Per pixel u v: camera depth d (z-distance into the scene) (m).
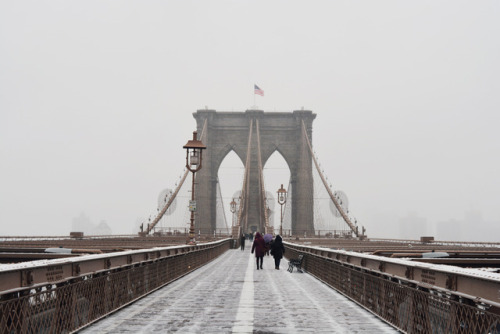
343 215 74.88
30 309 5.50
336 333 7.18
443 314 5.64
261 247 22.56
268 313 9.02
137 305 9.97
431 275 6.04
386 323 8.01
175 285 14.39
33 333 5.58
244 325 7.77
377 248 29.00
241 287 13.89
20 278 5.23
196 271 20.83
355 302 10.53
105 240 41.78
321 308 9.77
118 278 9.30
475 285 4.84
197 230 105.44
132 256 10.31
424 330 6.28
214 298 11.20
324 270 15.77
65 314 6.58
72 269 6.79
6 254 14.80
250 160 134.88
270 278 17.41
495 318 4.34
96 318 7.94
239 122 137.25
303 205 130.12
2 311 4.83
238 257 35.56
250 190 132.62
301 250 24.02
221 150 136.50
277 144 137.00
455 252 17.42
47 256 14.91
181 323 7.90
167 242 43.12
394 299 7.70
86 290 7.44
